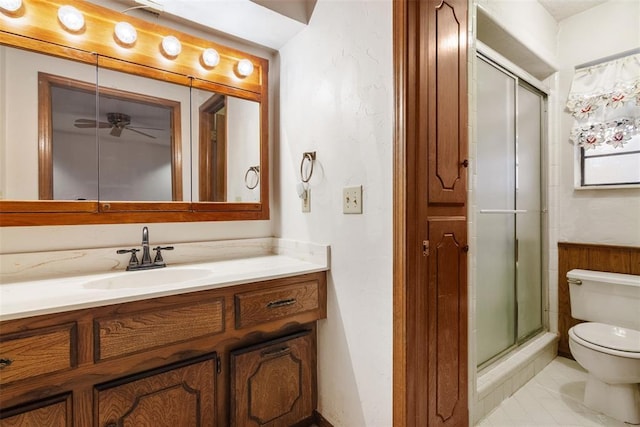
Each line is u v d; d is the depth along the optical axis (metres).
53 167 1.28
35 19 1.23
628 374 1.50
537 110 2.31
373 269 1.24
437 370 1.23
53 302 0.89
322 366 1.50
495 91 1.88
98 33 1.36
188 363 1.11
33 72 1.25
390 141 1.16
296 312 1.37
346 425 1.37
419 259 1.15
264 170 1.87
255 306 1.24
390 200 1.17
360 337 1.30
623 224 2.05
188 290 1.08
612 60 2.09
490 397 1.63
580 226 2.22
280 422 1.37
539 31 2.08
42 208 1.25
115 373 0.96
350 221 1.34
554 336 2.26
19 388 0.82
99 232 1.38
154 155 1.52
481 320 1.79
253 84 1.81
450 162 1.29
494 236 1.89
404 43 1.11
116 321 0.95
